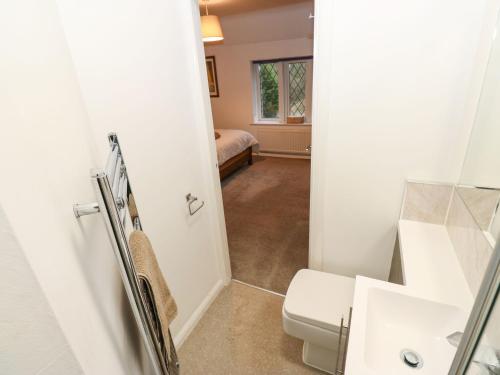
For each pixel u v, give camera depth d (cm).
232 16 413
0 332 39
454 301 102
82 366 48
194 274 184
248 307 201
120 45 112
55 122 60
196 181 175
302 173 459
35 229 42
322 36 132
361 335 90
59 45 77
